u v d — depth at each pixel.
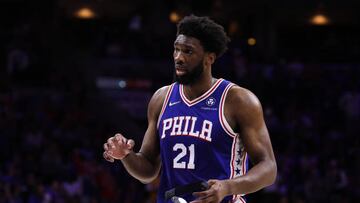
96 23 39.06
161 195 6.95
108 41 38.78
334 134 30.70
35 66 32.03
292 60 40.00
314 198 25.06
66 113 27.72
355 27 44.62
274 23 43.12
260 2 42.00
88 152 25.03
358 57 40.38
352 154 28.06
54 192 20.89
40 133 24.41
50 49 35.56
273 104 32.44
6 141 23.34
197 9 37.44
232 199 6.78
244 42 37.84
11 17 38.56
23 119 25.34
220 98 6.85
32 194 20.34
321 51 41.56
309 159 27.38
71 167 23.05
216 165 6.71
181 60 6.76
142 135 31.09
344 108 32.56
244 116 6.79
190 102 6.91
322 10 42.09
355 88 34.94
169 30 39.47
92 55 36.94
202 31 6.75
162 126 6.99
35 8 37.75
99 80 35.66
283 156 27.83
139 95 34.47
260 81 33.09
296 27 45.34
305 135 29.70
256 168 6.54
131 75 36.06
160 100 7.25
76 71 34.97
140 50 37.28
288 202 23.92
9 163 22.00
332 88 34.38
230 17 41.75
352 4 42.53
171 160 6.83
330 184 25.67
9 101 26.95
